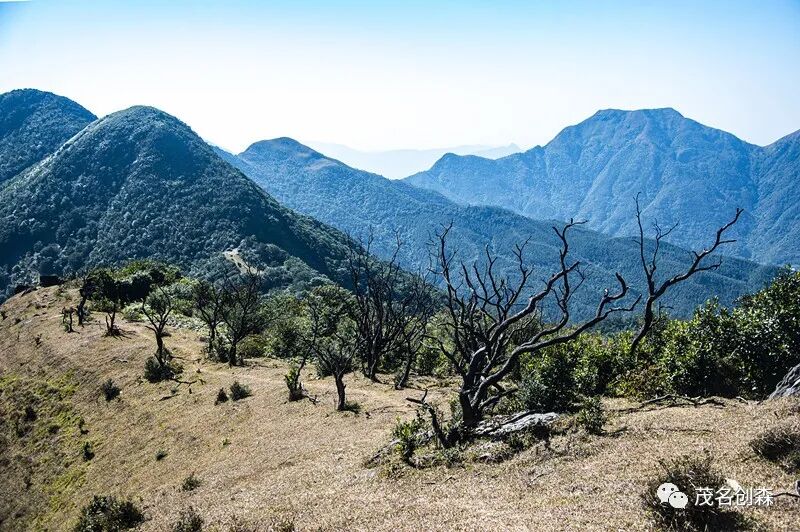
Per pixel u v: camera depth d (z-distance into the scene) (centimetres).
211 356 5672
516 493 1398
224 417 3794
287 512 1694
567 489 1320
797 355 2058
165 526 1961
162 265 10194
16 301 9188
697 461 1109
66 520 3200
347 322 5856
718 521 973
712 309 2362
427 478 1745
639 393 2336
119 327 6788
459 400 2461
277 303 7600
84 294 7325
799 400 1557
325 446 2717
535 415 2044
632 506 1109
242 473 2602
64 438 4372
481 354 2409
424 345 4928
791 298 2150
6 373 5981
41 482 3909
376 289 4975
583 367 2475
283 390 4159
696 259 2123
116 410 4547
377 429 2884
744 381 2123
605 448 1566
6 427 4897
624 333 2989
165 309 7469
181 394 4512
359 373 4994
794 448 1175
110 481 3472
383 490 1727
